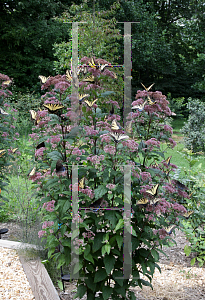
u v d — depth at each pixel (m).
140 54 16.42
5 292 2.85
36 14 16.72
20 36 15.26
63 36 16.14
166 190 2.77
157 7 22.72
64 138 2.63
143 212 2.59
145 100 2.69
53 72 16.61
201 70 20.44
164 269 3.82
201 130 11.27
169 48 19.39
